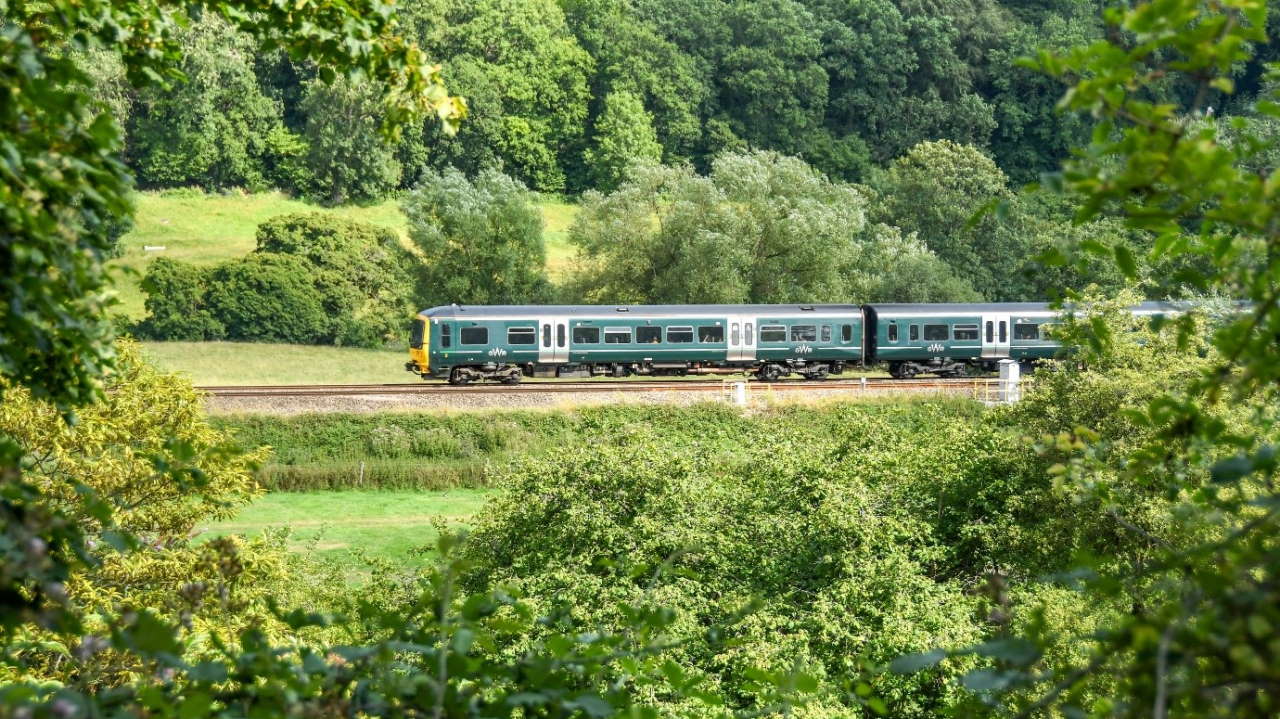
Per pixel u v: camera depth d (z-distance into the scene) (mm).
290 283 97938
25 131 6312
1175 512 6469
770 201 85688
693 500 34719
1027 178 167125
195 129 138000
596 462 35875
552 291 91438
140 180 136750
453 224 88750
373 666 5961
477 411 59625
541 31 164625
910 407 61969
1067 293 8336
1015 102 170625
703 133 169625
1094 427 35688
